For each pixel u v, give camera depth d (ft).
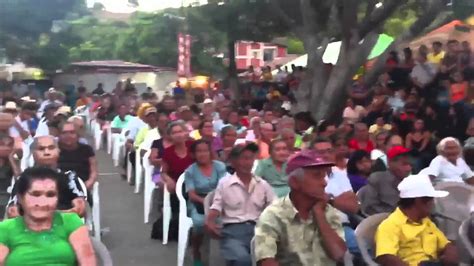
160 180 31.60
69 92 107.86
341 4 53.78
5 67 118.01
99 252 17.92
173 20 146.51
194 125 43.09
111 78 127.54
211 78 116.47
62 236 16.11
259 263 15.69
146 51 150.30
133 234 31.86
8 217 19.70
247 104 75.36
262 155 34.91
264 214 16.01
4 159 26.27
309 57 55.77
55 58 117.08
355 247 20.12
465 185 24.54
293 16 68.18
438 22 56.18
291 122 37.83
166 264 27.32
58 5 112.68
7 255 15.75
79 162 28.81
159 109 48.55
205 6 79.36
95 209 28.58
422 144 39.81
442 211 23.95
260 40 80.69
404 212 18.67
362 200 25.03
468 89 47.14
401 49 61.82
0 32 109.09
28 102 48.75
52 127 36.40
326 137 28.02
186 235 26.25
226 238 22.71
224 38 91.71
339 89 52.90
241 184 23.00
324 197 15.84
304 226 15.87
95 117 66.23
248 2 74.90
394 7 52.13
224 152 34.22
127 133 49.52
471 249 19.11
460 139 44.09
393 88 59.11
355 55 52.90
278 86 76.84
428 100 49.39
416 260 18.47
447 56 55.16
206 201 23.95
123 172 48.24
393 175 25.00
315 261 15.78
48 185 15.90
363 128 36.06
